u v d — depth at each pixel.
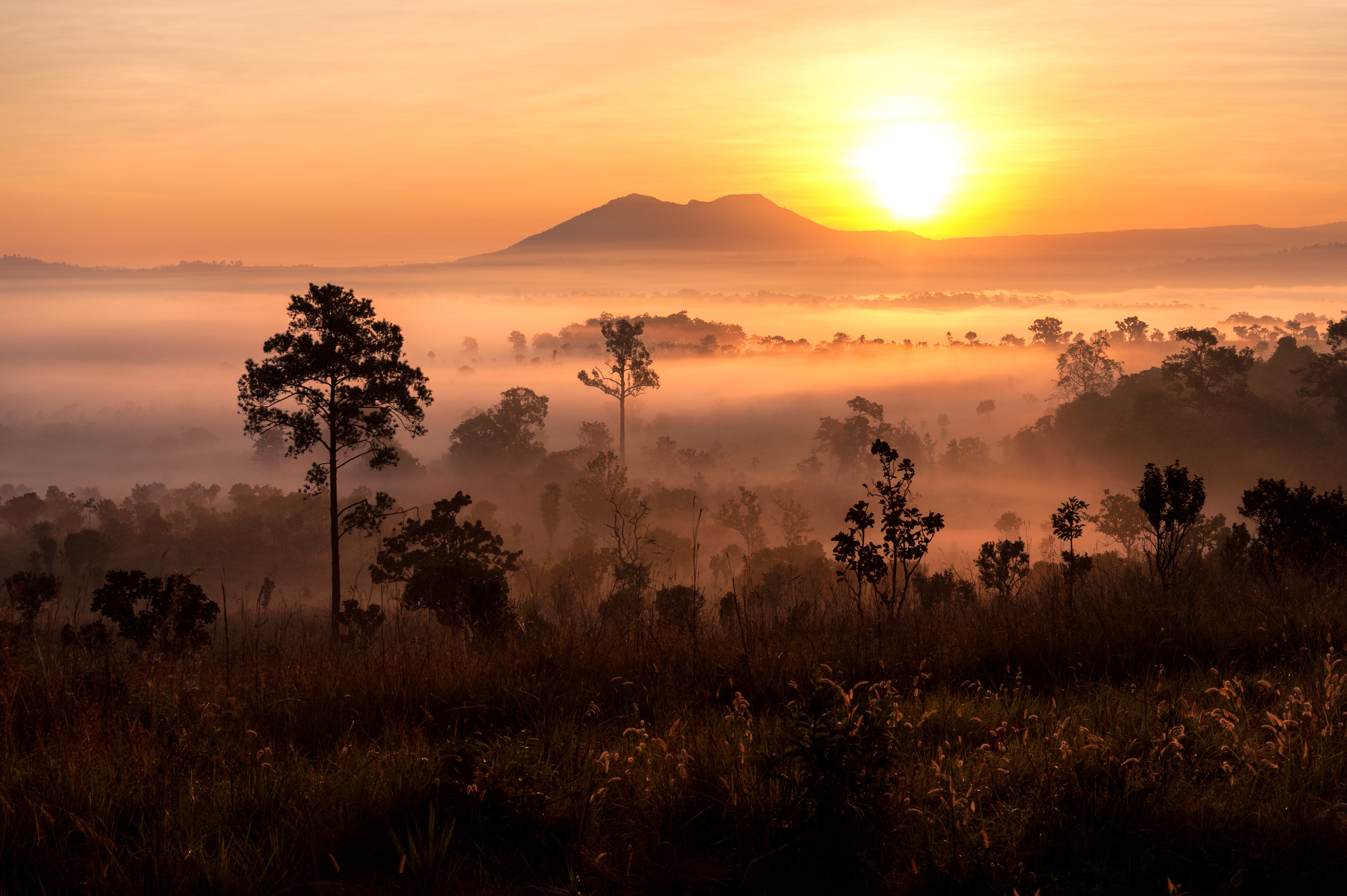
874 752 4.11
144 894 3.54
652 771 4.49
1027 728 4.77
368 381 34.56
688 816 4.16
